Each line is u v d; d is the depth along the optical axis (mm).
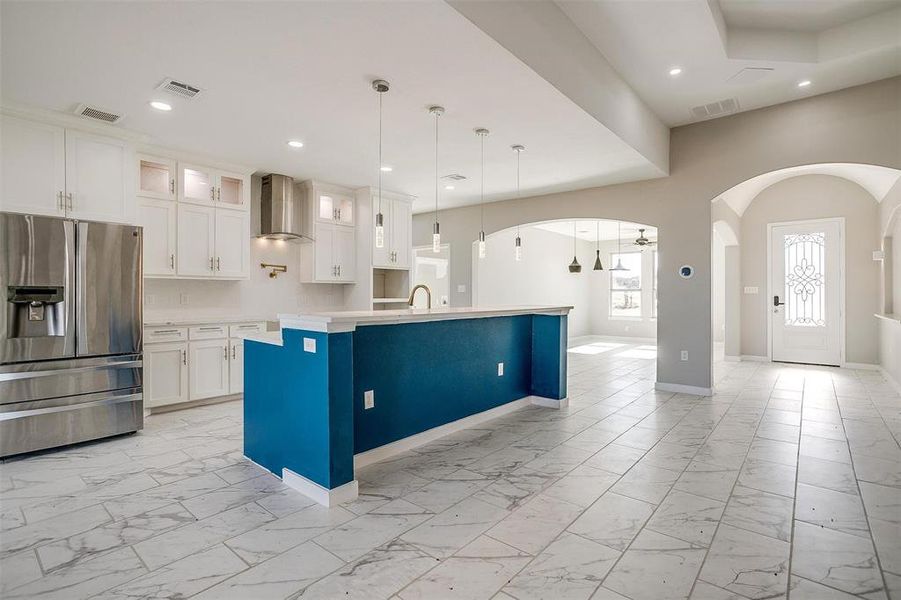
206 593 1773
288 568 1936
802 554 2035
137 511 2445
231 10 2246
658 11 3160
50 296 3371
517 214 6684
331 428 2518
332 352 2535
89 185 3689
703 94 4449
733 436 3697
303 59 2732
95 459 3221
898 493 2645
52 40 2492
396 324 3316
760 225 7660
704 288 5180
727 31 3707
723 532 2225
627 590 1790
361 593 1773
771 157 4734
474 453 3320
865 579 1856
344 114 3553
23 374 3238
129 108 3396
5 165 3301
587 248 11883
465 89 3139
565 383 4676
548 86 3098
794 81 4168
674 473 2945
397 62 2783
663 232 5445
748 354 7770
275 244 5570
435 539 2164
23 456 3264
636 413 4406
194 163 4566
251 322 4891
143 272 4012
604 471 2980
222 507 2492
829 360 7137
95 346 3557
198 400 4578
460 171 5195
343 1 2193
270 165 4930
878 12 3541
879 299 6699
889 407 4613
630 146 4320
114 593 1776
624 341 11148
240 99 3268
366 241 5934
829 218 7086
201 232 4605
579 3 3074
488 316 3889
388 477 2896
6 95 3166
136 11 2244
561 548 2086
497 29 2576
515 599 1738
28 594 1769
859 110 4258
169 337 4309
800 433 3775
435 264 8570
